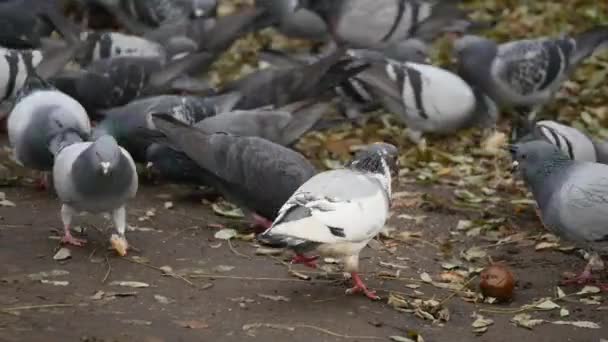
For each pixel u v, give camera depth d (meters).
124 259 10.69
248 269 10.72
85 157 10.10
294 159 11.72
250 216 12.26
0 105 14.81
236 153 11.66
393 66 15.88
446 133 16.58
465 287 10.65
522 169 11.12
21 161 12.45
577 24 22.64
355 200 9.18
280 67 15.92
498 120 17.17
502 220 13.00
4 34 16.09
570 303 10.35
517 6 24.11
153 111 13.38
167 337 8.55
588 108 17.62
